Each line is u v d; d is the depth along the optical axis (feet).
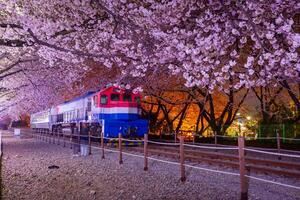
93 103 76.18
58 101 123.54
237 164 38.91
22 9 48.93
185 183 32.40
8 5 45.85
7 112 181.57
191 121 120.16
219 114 110.83
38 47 61.82
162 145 79.56
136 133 72.23
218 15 43.16
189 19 47.03
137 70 56.54
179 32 46.34
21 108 173.06
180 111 112.06
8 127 268.41
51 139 99.40
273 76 45.11
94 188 31.07
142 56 50.93
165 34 43.91
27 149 77.00
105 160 51.85
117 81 76.79
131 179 34.96
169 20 47.11
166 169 41.04
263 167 36.17
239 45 44.11
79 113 87.45
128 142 71.15
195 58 44.57
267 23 38.47
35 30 48.06
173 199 26.48
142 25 47.19
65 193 29.40
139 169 41.68
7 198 28.04
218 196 27.07
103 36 52.85
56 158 56.59
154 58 51.21
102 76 101.09
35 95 118.93
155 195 27.76
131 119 72.74
